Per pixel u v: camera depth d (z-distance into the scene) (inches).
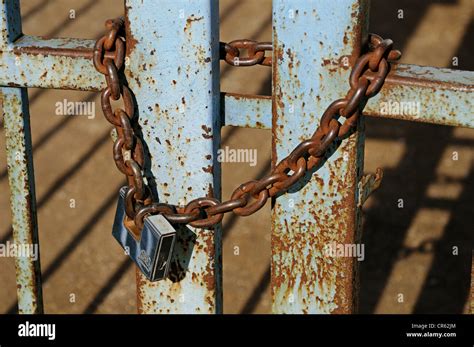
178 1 63.1
